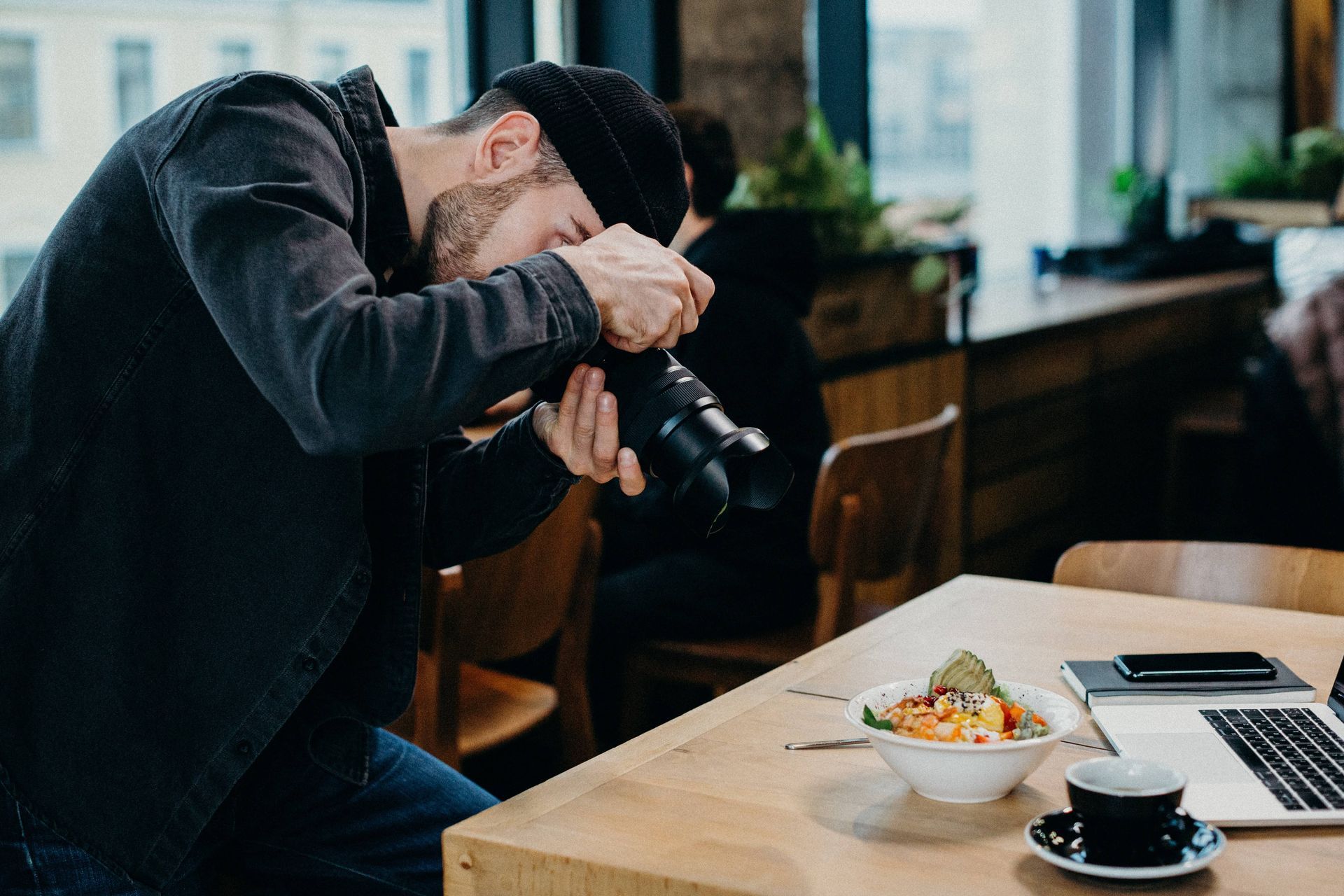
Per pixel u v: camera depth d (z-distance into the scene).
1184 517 4.50
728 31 3.56
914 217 3.63
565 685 2.12
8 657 1.11
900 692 1.10
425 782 1.44
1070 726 1.00
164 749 1.14
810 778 1.05
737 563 2.35
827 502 2.09
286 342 0.96
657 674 2.34
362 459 1.18
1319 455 3.58
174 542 1.13
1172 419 4.46
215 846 1.26
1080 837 0.89
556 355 1.02
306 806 1.37
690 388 1.11
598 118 1.17
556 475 1.34
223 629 1.13
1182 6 6.61
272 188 1.01
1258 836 0.94
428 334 0.97
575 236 1.18
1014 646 1.39
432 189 1.19
